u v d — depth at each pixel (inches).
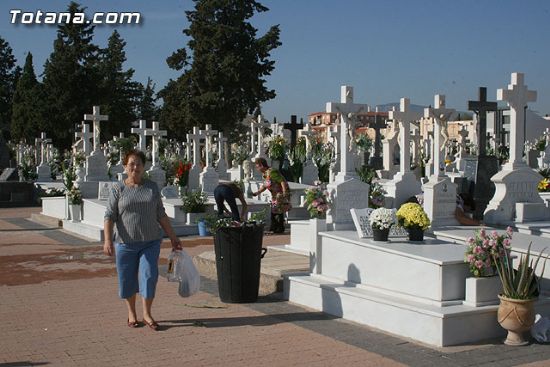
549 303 304.2
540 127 2177.7
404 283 313.0
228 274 366.3
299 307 358.0
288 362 260.4
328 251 364.5
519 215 483.2
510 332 283.9
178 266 333.4
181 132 2326.5
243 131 2434.8
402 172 576.1
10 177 1306.6
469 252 297.4
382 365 255.4
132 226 308.7
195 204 715.4
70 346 285.3
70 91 2598.4
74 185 801.6
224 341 291.7
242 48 2245.3
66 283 436.5
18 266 508.7
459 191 628.4
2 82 3543.3
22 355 272.1
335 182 399.2
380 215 342.0
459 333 284.0
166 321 329.1
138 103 3518.7
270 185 708.0
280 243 627.2
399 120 574.6
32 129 2721.5
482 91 767.7
